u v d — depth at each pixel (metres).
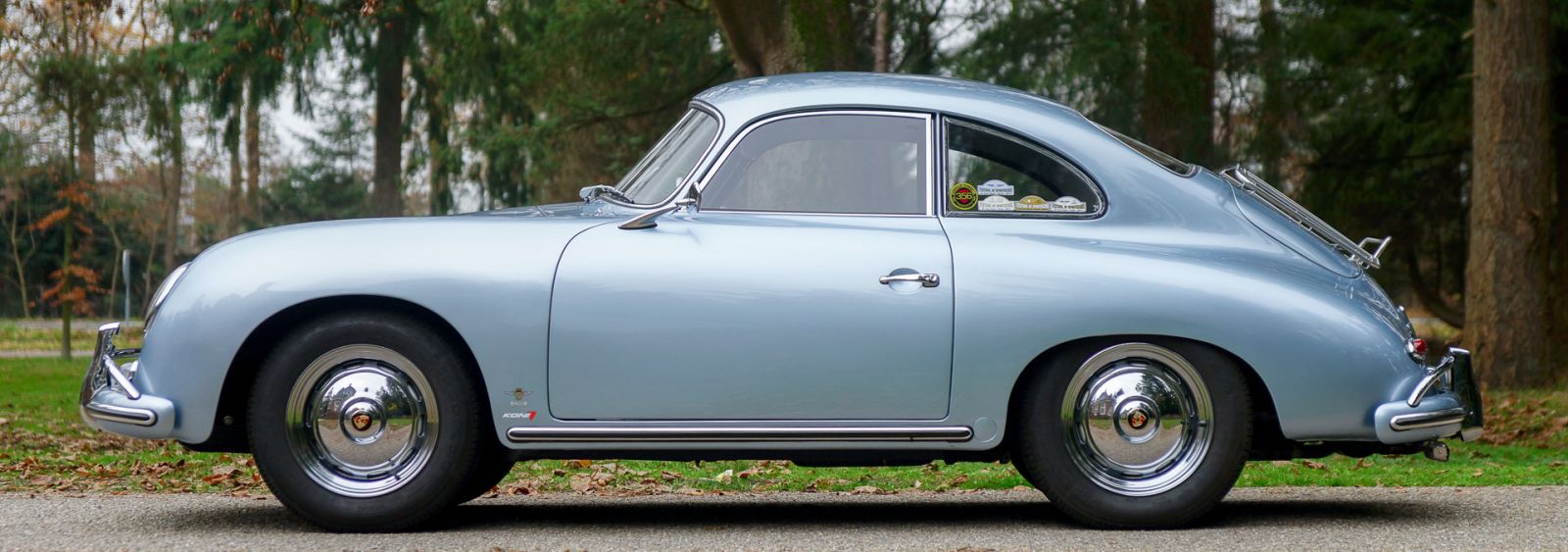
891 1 17.84
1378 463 9.39
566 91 20.06
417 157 24.27
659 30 19.34
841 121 4.78
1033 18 15.59
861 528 4.81
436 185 25.31
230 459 8.32
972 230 4.66
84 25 19.84
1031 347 4.52
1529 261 16.20
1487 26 16.33
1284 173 20.50
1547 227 16.33
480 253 4.55
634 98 20.14
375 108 26.77
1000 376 4.53
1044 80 15.32
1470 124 19.69
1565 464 8.78
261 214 46.41
